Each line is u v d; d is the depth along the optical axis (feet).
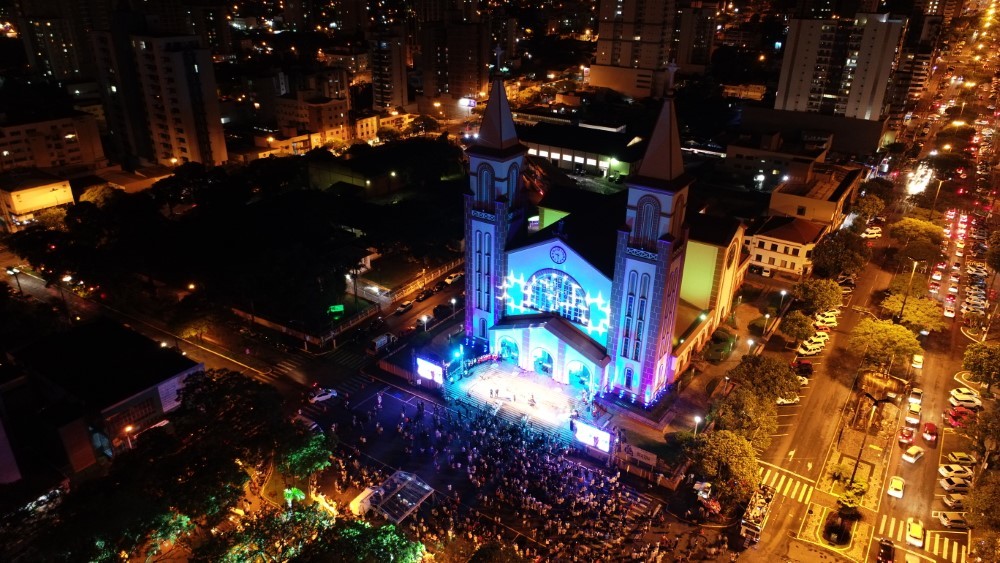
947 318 412.16
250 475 264.31
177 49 606.55
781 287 451.53
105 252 415.85
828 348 380.58
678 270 312.91
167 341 384.27
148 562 223.71
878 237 526.16
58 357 322.75
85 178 595.88
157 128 641.40
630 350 325.21
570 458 299.17
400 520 258.16
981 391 338.54
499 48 328.29
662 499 276.62
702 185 561.43
